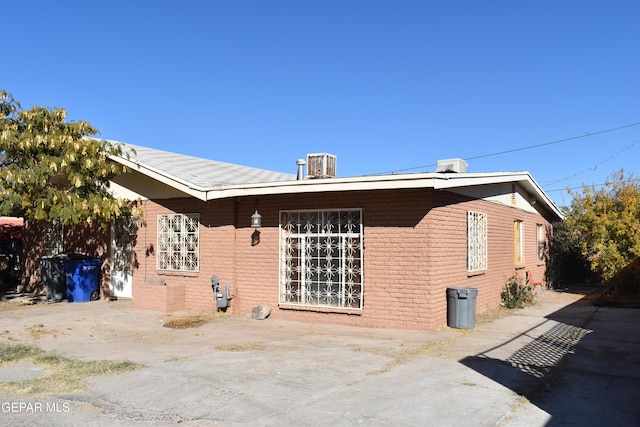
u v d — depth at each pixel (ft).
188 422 17.57
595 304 48.85
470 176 35.01
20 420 17.79
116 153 42.78
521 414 18.35
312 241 38.01
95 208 40.68
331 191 35.27
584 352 28.22
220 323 36.78
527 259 57.67
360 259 35.78
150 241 46.44
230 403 19.39
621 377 23.29
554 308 46.47
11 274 62.08
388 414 18.12
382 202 35.12
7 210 38.68
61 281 49.11
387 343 29.89
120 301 47.75
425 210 33.76
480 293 42.34
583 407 19.19
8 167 39.88
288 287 38.81
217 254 41.96
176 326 35.68
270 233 39.50
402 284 34.27
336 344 29.71
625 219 54.70
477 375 23.11
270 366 24.68
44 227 56.44
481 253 42.50
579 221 59.00
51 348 29.14
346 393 20.43
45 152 40.91
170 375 23.11
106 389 21.20
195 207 43.65
